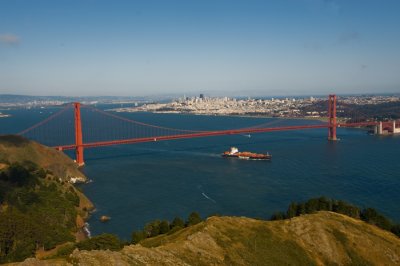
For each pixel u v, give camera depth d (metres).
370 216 108.62
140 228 122.50
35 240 104.06
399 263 86.12
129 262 61.34
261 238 83.69
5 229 101.12
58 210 127.38
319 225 93.19
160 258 65.75
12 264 58.31
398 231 103.12
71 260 59.06
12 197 128.62
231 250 75.94
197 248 73.75
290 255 80.88
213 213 133.62
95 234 120.00
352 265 83.50
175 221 104.81
